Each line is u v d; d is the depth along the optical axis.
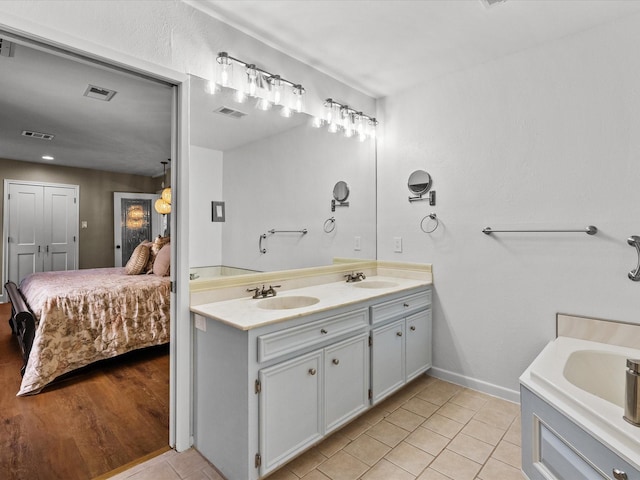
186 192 1.83
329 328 1.85
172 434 1.85
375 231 3.10
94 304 2.78
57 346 2.54
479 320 2.51
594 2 1.80
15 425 2.02
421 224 2.80
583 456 1.19
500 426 2.06
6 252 3.13
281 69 2.31
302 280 2.49
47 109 2.17
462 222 2.58
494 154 2.41
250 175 2.14
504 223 2.37
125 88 1.99
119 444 1.86
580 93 2.07
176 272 1.84
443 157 2.67
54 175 3.31
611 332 1.97
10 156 3.01
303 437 1.68
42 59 1.69
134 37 1.59
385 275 3.04
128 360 3.09
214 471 1.66
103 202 3.58
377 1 1.81
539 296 2.24
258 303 1.99
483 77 2.46
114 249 3.69
